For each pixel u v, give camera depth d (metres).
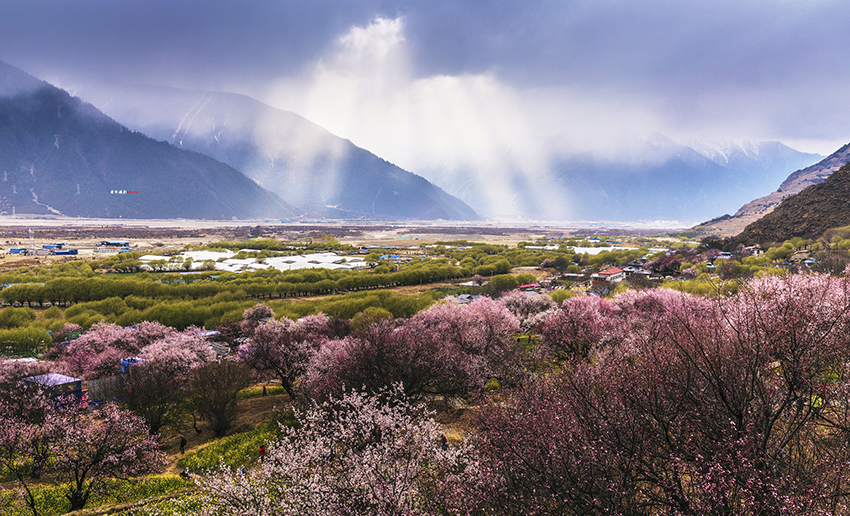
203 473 31.31
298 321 76.31
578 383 16.45
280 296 125.50
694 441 13.09
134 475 31.47
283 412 41.66
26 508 27.38
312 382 40.78
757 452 11.62
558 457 13.38
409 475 17.02
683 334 15.19
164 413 44.47
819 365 14.41
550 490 13.64
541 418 15.07
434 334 46.25
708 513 10.70
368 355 37.31
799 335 13.05
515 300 84.69
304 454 18.77
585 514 12.89
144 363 49.94
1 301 109.69
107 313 96.06
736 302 18.80
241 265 187.00
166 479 30.88
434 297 117.12
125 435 31.23
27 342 75.12
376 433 20.41
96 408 39.88
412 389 36.28
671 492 11.62
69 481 29.84
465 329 52.91
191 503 24.86
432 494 17.31
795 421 12.80
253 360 53.44
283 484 18.64
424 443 18.16
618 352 19.98
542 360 44.78
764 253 126.25
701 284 67.19
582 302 62.81
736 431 11.66
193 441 41.44
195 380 45.19
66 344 70.69
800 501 9.86
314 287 128.62
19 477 28.28
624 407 13.66
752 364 13.08
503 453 14.95
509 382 36.94
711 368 12.77
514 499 14.15
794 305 14.66
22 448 30.12
